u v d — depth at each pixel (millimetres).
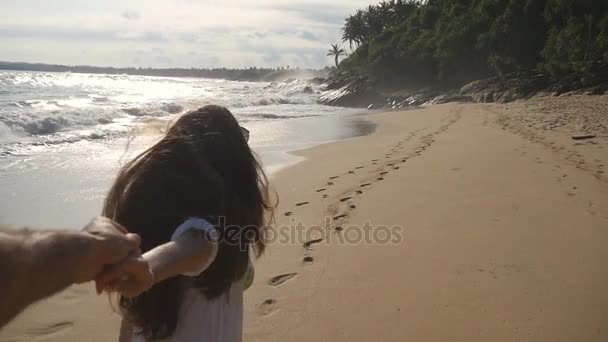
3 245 718
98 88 41031
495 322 3334
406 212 5738
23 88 34312
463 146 10570
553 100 27344
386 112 27797
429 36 52594
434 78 50000
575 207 5605
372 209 5938
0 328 694
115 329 3479
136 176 1494
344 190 7020
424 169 8141
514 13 42969
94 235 888
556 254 4336
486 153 9383
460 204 5930
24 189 7305
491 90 34906
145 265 970
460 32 46438
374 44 64000
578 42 36406
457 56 46562
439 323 3359
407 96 44344
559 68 35031
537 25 42719
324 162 9773
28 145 11336
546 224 5086
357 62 68250
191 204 1458
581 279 3855
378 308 3596
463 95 37000
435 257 4406
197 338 1449
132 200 1458
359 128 17859
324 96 48219
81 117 15734
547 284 3801
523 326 3271
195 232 1352
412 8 82875
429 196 6367
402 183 7188
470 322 3352
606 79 30703
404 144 11844
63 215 6137
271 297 3801
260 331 3340
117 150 11031
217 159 1568
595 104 21969
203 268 1340
